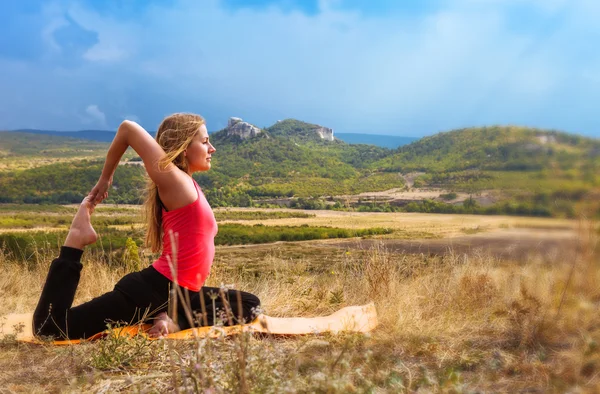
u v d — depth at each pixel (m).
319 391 1.59
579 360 2.06
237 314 3.05
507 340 2.63
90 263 5.14
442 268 4.61
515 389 1.94
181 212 3.02
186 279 3.02
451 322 3.21
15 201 117.25
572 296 2.58
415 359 2.42
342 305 4.25
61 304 2.94
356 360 2.25
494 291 3.68
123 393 2.06
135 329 2.93
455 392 1.83
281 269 5.25
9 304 4.58
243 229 31.95
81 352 2.65
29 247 6.05
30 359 2.64
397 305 3.69
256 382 1.68
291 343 2.82
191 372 1.71
